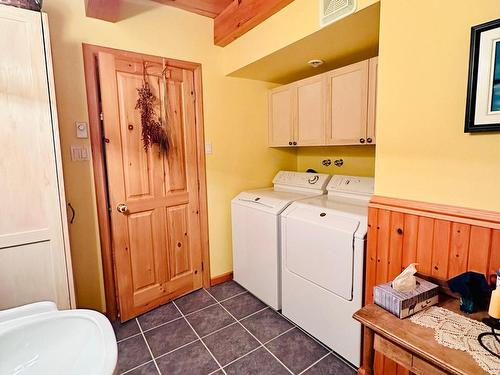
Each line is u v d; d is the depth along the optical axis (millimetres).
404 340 944
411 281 1149
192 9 2396
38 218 1577
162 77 2305
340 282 1733
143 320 2240
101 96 2014
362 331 1644
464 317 1053
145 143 2242
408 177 1339
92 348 896
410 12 1254
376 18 1587
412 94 1281
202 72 2551
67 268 1667
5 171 1486
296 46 1988
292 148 3266
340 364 1747
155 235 2375
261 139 3010
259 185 3041
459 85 1133
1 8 1408
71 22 1938
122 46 2137
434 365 902
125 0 2129
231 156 2811
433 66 1200
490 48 1023
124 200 2170
